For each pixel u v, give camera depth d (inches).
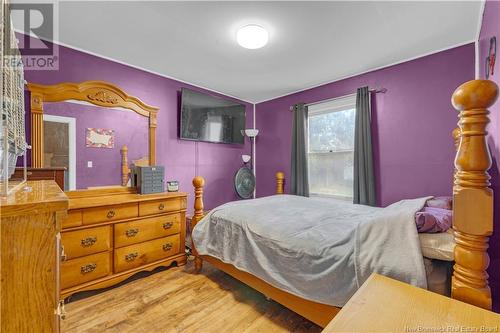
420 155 94.8
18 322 22.5
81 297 71.9
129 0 63.1
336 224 67.8
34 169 67.2
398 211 50.3
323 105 129.0
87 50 91.4
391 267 40.1
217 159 143.7
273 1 63.1
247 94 147.4
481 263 29.9
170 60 100.3
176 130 122.8
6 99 31.4
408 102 97.8
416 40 83.3
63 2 63.6
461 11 66.9
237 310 66.6
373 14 68.6
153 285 79.7
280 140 150.8
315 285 51.6
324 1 63.1
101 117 91.9
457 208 31.3
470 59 83.4
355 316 27.5
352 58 97.3
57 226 24.5
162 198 89.7
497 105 45.4
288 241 59.5
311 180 137.4
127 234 80.6
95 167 90.0
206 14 69.0
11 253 22.1
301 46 87.2
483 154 29.8
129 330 58.1
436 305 29.4
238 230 73.5
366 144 106.8
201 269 92.2
